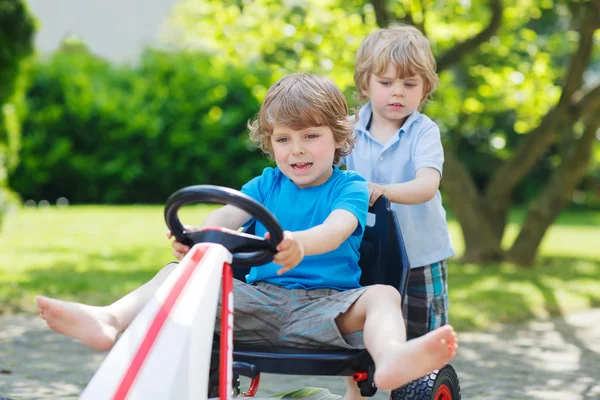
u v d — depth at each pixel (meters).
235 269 3.03
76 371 4.57
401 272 2.90
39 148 16.27
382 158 3.49
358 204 2.76
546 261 10.64
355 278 2.83
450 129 13.29
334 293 2.74
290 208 2.89
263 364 2.49
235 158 17.14
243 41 9.58
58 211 14.88
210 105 16.98
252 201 2.28
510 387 4.51
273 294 2.74
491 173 20.98
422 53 3.40
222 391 2.16
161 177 17.00
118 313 2.43
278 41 9.45
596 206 22.17
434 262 3.54
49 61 16.48
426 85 3.48
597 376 4.82
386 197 2.98
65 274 7.66
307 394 2.92
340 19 9.15
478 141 20.39
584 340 5.93
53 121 16.22
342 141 2.84
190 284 2.17
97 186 16.80
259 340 2.72
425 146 3.41
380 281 2.97
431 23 9.65
